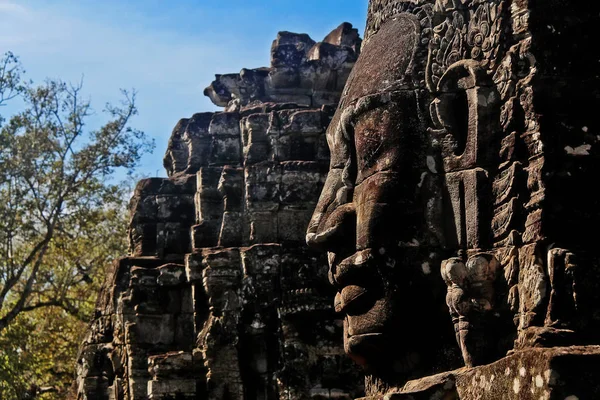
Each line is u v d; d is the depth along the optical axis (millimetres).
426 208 6961
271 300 13844
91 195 23453
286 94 15273
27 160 22688
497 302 6492
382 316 6965
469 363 6465
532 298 6195
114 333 14938
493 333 6477
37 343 23266
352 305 7105
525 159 6520
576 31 6570
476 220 6676
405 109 7137
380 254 6949
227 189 14539
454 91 6961
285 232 14172
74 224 23734
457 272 6539
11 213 22219
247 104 15383
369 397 7109
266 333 13828
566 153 6352
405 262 6926
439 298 6914
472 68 6801
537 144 6402
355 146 7355
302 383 13242
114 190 23656
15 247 24797
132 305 14562
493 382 5973
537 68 6508
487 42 6824
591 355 5473
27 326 22281
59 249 24297
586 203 6289
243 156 14867
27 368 21031
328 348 13328
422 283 6910
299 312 13539
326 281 13750
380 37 7602
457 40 7039
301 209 14203
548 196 6281
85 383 15109
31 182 22828
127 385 14570
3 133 22734
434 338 6949
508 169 6566
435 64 7113
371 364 7160
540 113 6430
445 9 7141
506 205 6527
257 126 14648
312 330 13461
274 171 14344
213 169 14820
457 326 6562
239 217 14461
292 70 15164
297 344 13406
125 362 14648
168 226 15008
